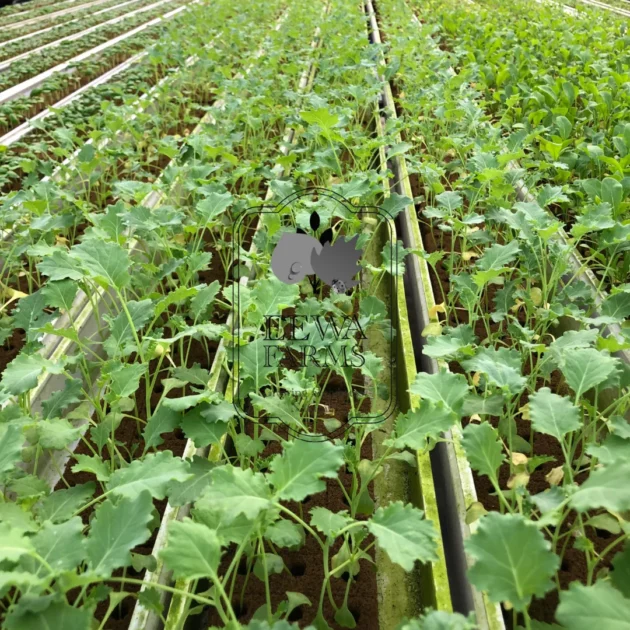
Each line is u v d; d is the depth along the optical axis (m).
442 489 0.66
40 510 0.48
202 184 0.95
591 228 0.76
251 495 0.41
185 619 0.50
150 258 1.02
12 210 0.98
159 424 0.56
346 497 0.61
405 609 0.58
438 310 0.83
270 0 3.47
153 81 2.11
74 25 3.28
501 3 3.27
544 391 0.52
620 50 2.10
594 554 0.51
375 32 2.77
